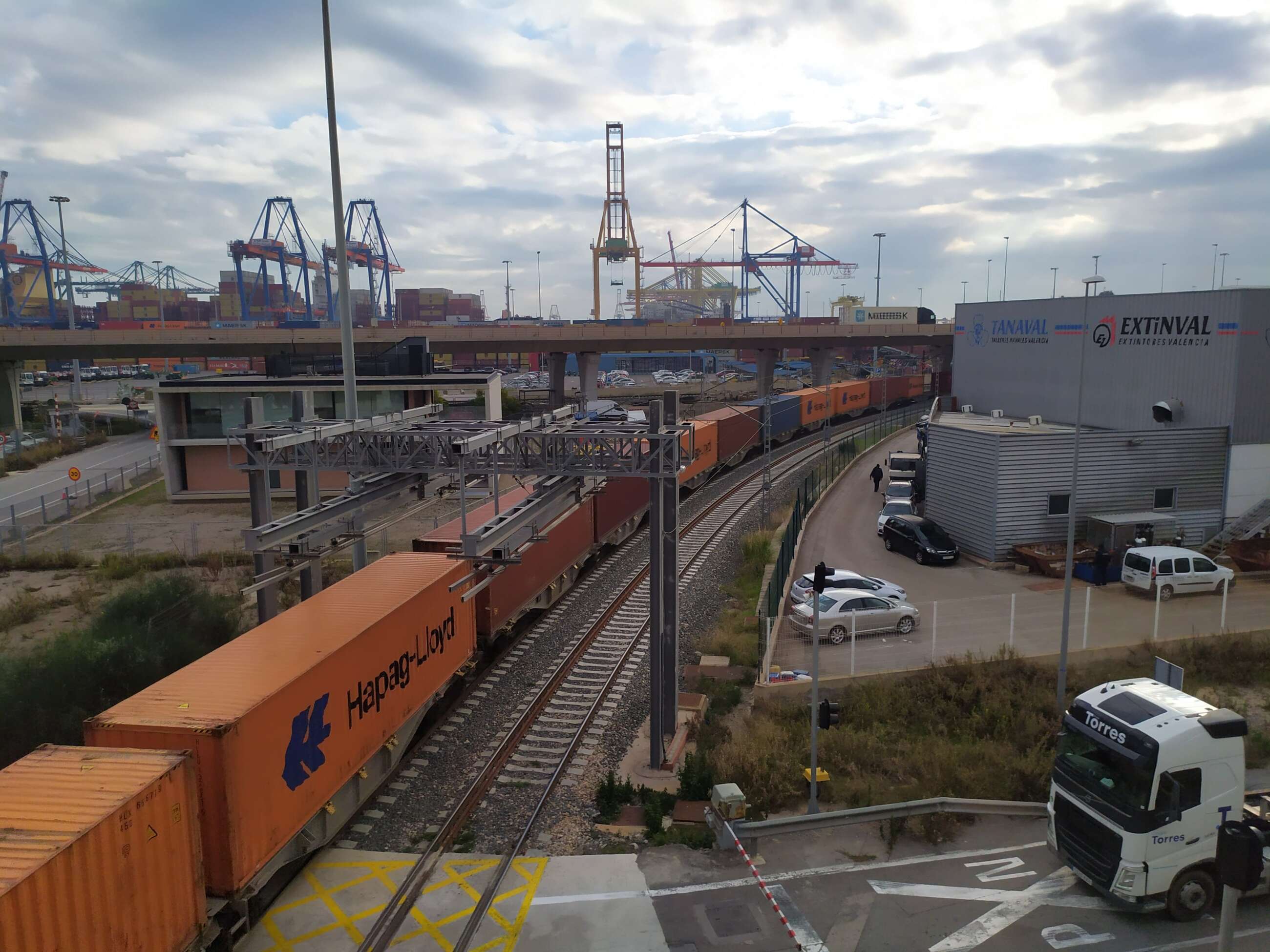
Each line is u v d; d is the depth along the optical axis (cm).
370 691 1438
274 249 17350
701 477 4706
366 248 19650
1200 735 1093
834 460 5047
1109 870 1124
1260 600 2575
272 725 1143
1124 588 2741
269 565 1703
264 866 1122
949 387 9506
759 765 1571
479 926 1164
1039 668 2061
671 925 1159
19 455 5903
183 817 983
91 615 2741
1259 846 696
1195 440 3127
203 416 4450
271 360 5038
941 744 1706
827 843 1371
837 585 2480
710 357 14388
